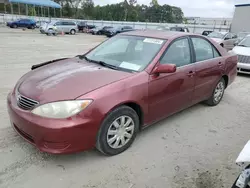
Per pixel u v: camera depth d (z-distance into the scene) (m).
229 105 5.14
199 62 4.08
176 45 3.69
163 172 2.75
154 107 3.29
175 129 3.84
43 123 2.45
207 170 2.84
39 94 2.63
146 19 73.12
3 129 3.44
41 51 11.98
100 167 2.77
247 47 8.72
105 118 2.71
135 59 3.40
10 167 2.67
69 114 2.48
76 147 2.59
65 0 72.00
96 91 2.64
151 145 3.30
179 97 3.72
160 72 3.16
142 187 2.49
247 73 8.16
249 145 1.88
